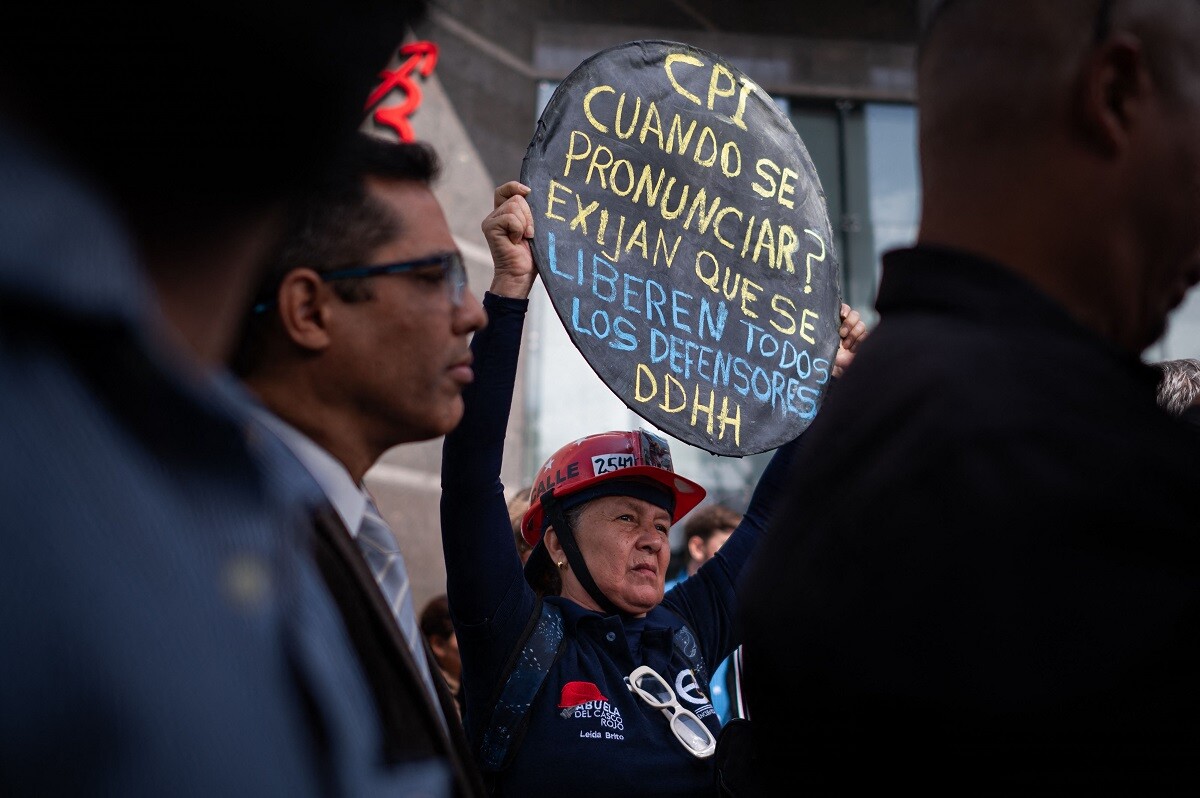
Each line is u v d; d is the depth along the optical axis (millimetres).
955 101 941
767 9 8836
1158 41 892
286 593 476
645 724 1801
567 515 2029
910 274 931
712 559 2207
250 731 416
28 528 375
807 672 811
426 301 1191
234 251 506
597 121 1833
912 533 759
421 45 7199
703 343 1871
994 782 743
